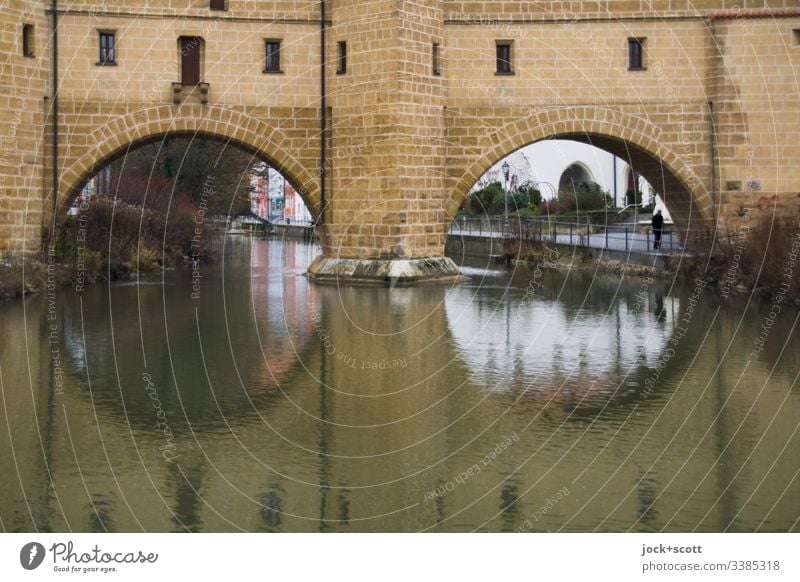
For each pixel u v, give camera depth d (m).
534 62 42.25
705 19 42.12
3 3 36.84
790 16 41.75
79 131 39.78
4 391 19.80
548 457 15.70
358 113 40.78
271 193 92.31
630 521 13.00
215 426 17.52
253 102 41.28
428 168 41.25
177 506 13.52
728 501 13.69
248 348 24.95
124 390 20.06
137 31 40.12
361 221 41.16
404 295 37.12
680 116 42.47
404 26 39.94
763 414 18.14
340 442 16.59
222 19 40.84
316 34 41.34
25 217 37.97
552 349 25.06
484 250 62.03
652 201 69.44
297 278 43.59
